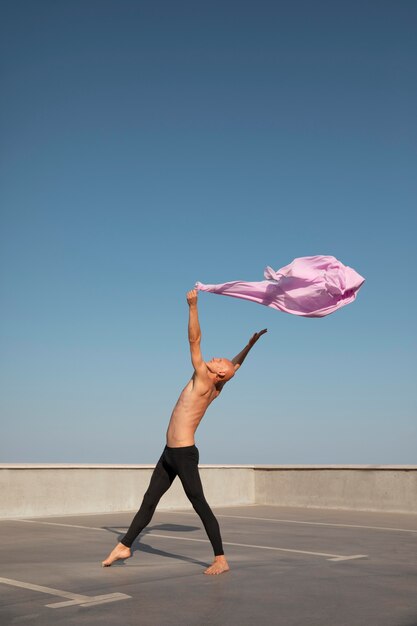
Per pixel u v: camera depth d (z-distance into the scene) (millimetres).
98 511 11648
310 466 13406
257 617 4230
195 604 4559
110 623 4062
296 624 4078
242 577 5531
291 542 7871
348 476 12859
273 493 13867
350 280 6285
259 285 6332
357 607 4504
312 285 6281
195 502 5738
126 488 12070
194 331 5805
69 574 5613
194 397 5789
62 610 4375
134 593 4887
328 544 7723
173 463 5770
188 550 7062
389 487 12320
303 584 5266
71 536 8250
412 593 4965
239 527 9484
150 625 4031
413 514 11836
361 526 9766
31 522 9977
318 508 13070
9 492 10695
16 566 6020
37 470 11016
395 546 7590
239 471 14000
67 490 11320
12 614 4273
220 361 5938
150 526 9539
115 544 7516
